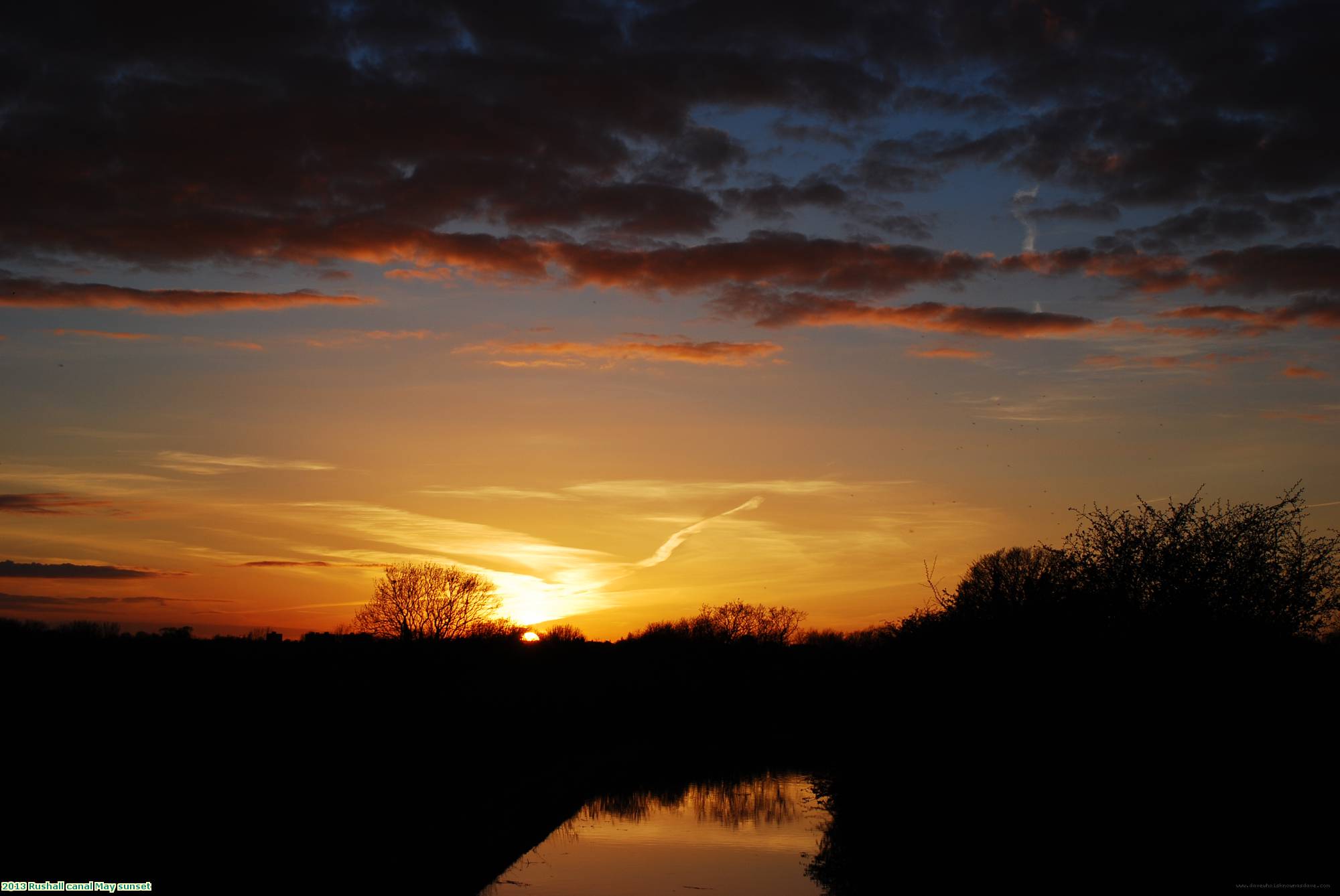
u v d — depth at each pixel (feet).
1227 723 47.47
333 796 85.97
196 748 106.11
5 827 65.57
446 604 269.03
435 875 58.80
